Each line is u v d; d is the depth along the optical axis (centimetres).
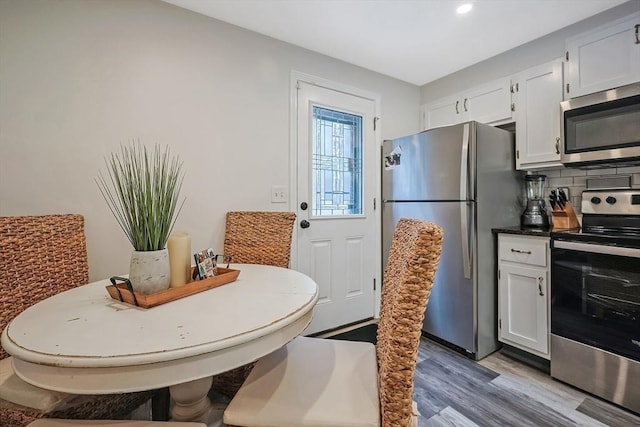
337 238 257
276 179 225
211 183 198
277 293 110
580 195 218
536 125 217
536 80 217
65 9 156
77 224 144
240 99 209
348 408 84
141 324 81
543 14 193
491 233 218
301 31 213
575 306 174
